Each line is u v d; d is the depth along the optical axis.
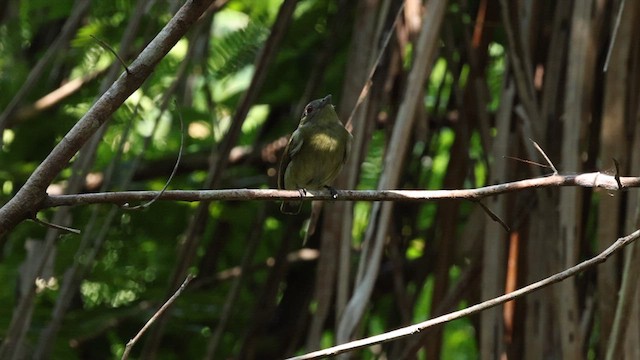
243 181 14.87
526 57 9.34
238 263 14.78
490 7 10.58
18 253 12.77
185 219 13.73
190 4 6.86
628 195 8.48
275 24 10.27
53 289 12.22
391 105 10.18
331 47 12.05
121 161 13.90
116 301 13.17
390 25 9.97
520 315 9.40
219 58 12.98
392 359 10.70
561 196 8.45
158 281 13.41
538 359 8.91
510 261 9.40
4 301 11.67
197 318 12.97
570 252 8.33
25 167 13.66
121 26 12.75
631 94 8.69
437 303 10.05
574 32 8.80
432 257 11.05
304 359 6.44
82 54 13.20
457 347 17.53
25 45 14.30
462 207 13.80
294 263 14.53
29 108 13.66
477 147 14.05
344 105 9.88
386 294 13.69
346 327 8.32
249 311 13.34
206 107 14.58
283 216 14.54
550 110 9.43
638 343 8.05
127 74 6.89
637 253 7.55
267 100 14.15
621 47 8.63
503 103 9.52
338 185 9.48
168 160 14.58
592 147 9.59
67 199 6.96
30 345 11.51
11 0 13.98
